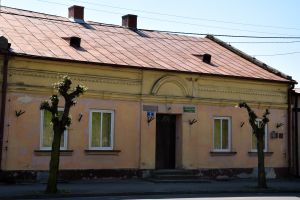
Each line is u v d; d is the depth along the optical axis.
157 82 23.45
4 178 19.55
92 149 21.80
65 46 22.75
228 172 25.41
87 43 24.34
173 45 28.66
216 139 25.34
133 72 22.86
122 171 22.44
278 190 21.34
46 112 20.83
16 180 19.83
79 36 25.11
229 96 25.69
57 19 27.30
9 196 15.88
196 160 24.47
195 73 24.33
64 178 20.95
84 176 21.44
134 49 25.67
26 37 22.39
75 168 21.27
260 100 26.70
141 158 22.94
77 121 21.44
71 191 17.66
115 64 22.06
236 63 28.25
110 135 22.36
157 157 24.02
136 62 23.28
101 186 19.84
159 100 23.50
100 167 21.88
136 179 22.72
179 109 24.09
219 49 30.47
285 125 27.58
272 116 27.16
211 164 24.92
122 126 22.56
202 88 24.88
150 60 24.34
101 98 22.05
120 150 22.41
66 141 21.19
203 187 21.00
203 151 24.72
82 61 21.22
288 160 27.44
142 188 19.56
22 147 20.03
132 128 22.81
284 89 27.62
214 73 24.91
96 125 22.00
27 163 20.12
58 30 24.98
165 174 23.39
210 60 27.30
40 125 20.56
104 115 22.25
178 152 24.30
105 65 21.86
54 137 17.25
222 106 25.48
